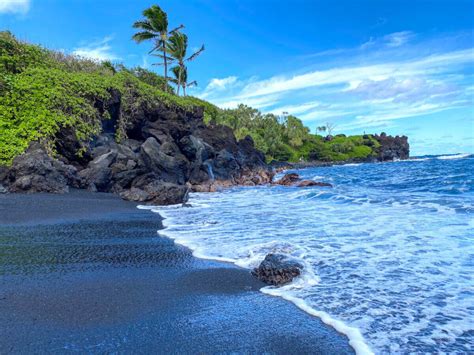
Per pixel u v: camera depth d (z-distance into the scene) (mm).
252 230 11023
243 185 35750
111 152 22891
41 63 25453
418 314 4773
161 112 32312
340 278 6340
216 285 6102
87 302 5152
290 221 12570
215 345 4004
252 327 4473
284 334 4289
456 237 9195
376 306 5066
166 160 27750
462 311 4836
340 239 9391
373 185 28125
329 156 139750
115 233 10367
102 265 7082
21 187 16203
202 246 8961
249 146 53125
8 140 18672
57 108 21609
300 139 142125
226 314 4875
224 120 81375
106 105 25922
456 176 29641
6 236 9227
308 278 6301
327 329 4414
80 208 14391
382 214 13367
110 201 17438
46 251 7883
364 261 7320
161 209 16547
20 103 20562
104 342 3992
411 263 7102
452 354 3764
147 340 4082
